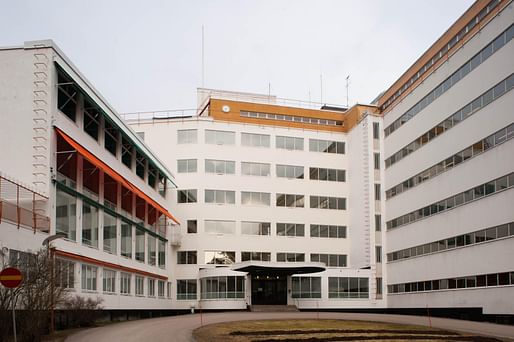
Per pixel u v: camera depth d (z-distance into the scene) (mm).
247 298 61094
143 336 26547
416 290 56531
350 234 69812
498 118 43969
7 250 25688
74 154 35219
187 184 66375
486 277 44688
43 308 22781
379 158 66062
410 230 58438
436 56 55281
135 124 67938
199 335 27625
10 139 30734
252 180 68312
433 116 54500
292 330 30812
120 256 43938
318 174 70875
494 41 44812
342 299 62250
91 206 38094
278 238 67750
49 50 31359
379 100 68000
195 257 65000
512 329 34719
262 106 71625
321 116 73562
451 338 27953
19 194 28875
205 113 73625
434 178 53906
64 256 32562
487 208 44906
